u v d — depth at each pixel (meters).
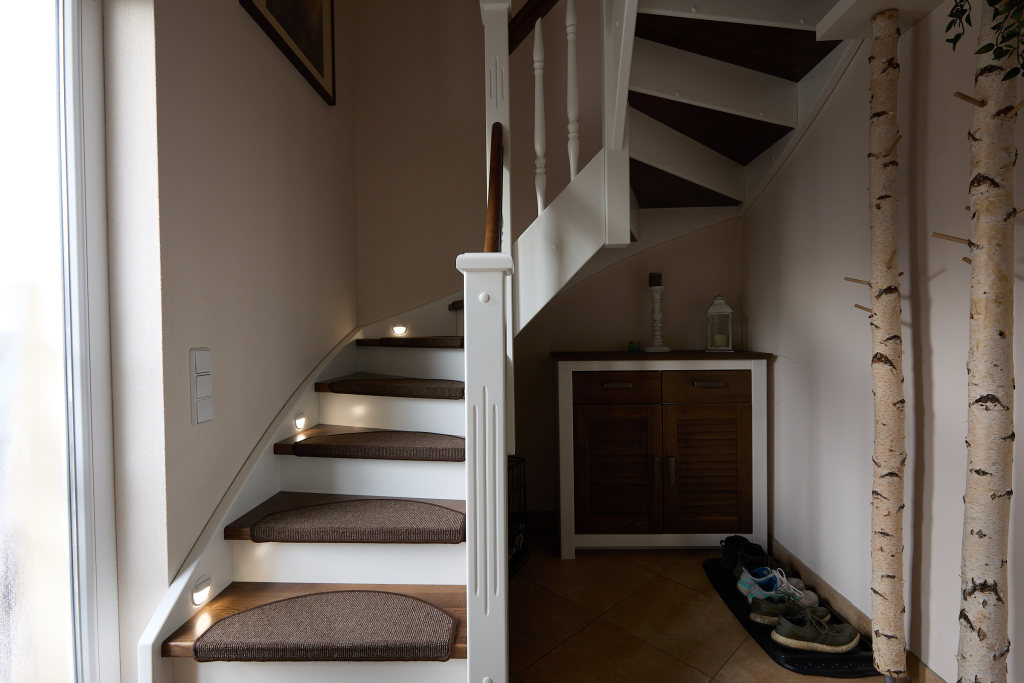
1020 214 1.28
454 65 2.84
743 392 2.61
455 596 1.52
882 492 1.56
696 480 2.64
